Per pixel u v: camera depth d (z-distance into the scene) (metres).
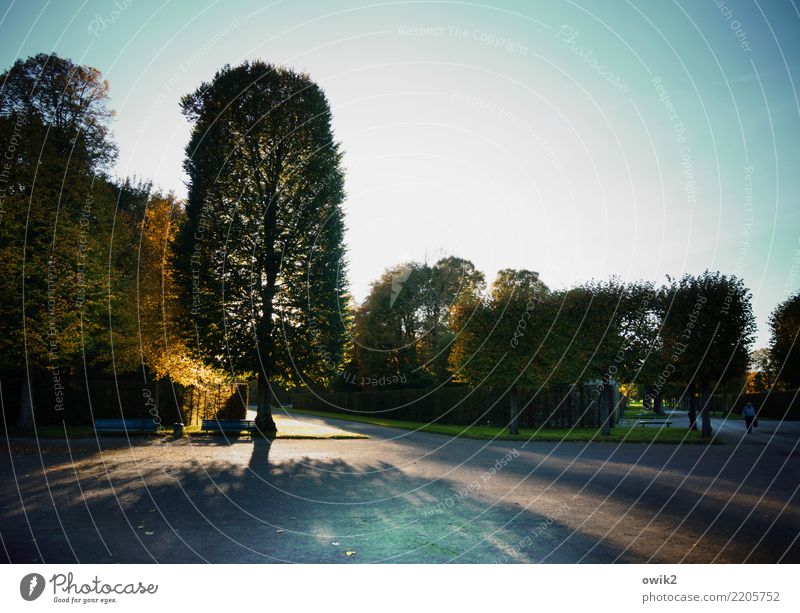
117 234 27.53
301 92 28.28
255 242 26.81
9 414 31.03
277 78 27.92
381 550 7.71
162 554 7.35
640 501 11.17
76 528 8.55
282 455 19.67
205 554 7.40
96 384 33.09
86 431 27.36
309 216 28.11
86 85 25.97
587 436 28.94
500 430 33.84
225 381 31.20
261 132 27.55
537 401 37.62
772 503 10.87
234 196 27.02
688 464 17.50
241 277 26.55
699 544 7.93
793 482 13.59
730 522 9.23
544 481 13.93
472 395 40.00
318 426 39.41
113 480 13.15
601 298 30.75
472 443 26.00
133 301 28.92
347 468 16.42
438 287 51.38
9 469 14.78
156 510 9.91
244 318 26.34
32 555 7.19
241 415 37.69
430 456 20.00
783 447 23.45
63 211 23.95
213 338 26.27
